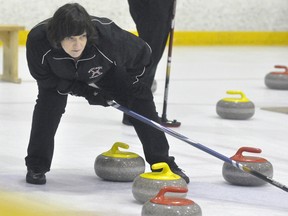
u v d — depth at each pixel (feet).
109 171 29.60
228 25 113.60
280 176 32.07
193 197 27.76
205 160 35.14
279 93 63.36
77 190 28.30
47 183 29.32
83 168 32.40
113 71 26.76
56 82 26.99
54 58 25.49
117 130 42.57
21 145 37.11
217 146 38.91
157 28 40.78
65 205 26.04
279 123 47.37
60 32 23.90
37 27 25.63
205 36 112.06
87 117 47.03
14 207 25.66
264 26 116.57
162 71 77.41
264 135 42.78
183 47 107.55
